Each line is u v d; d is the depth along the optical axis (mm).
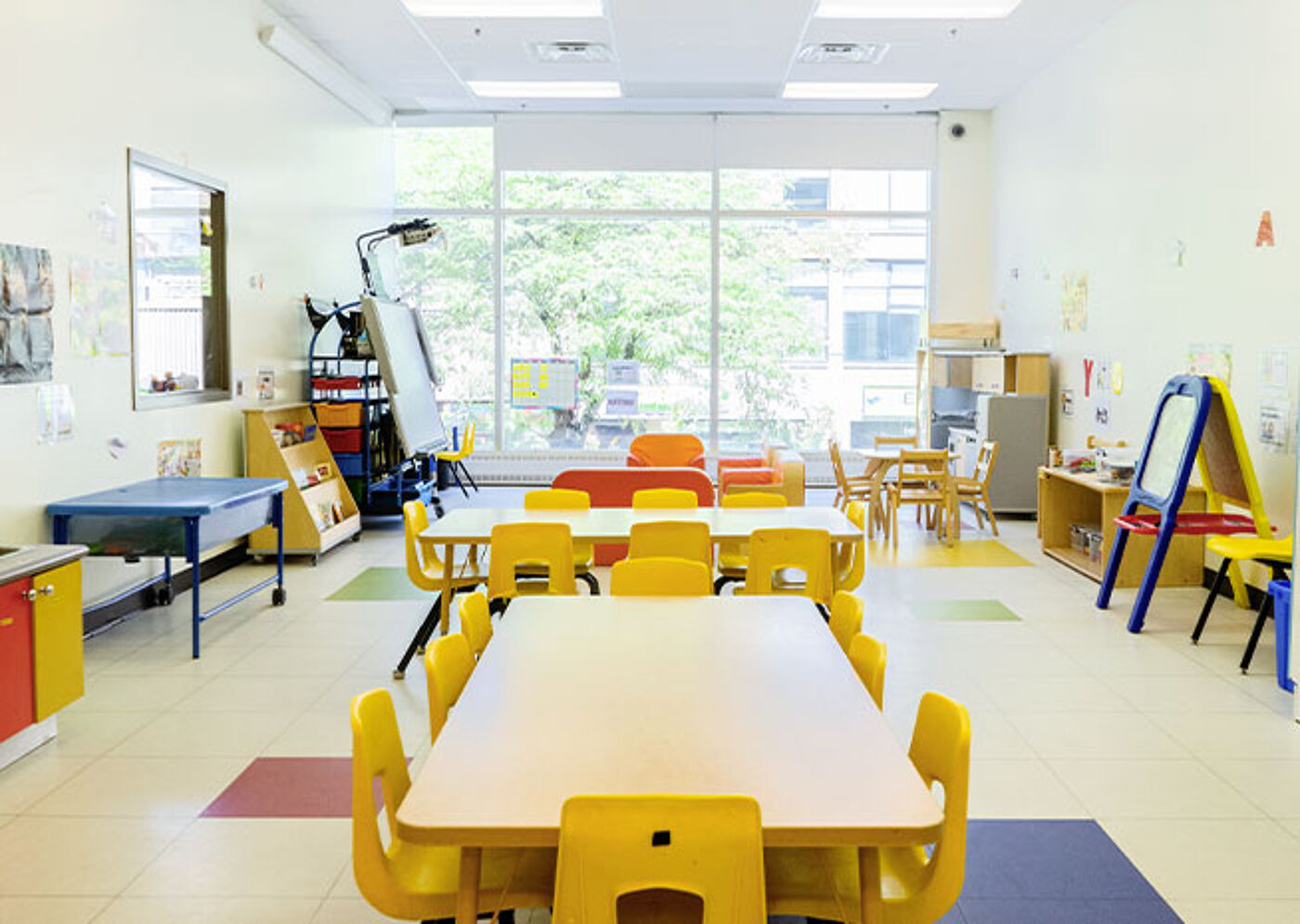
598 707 2691
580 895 1987
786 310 12891
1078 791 4059
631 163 12586
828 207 12711
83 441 6066
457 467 12734
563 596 3918
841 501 10211
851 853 2561
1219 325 7152
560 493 6184
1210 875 3420
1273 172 6473
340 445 9617
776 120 12523
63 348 5852
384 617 6680
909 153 12523
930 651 5910
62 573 4570
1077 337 9719
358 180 11375
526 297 12867
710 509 6164
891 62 10227
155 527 5738
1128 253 8562
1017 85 11156
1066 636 6207
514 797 2162
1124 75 8602
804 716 2631
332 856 3539
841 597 3705
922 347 12109
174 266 7238
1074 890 3328
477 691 2809
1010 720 4828
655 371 12945
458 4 8633
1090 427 9438
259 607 6918
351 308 10164
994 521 10008
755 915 1993
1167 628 6367
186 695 5184
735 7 8484
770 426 13023
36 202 5586
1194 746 4516
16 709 4305
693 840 1981
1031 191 10977
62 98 5812
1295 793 4043
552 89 11438
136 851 3580
